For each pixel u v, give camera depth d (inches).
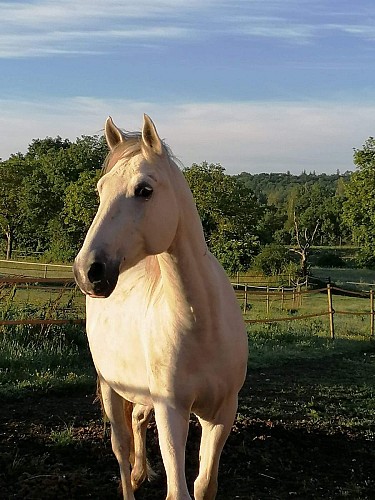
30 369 285.4
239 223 1314.0
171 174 97.6
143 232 91.4
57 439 179.2
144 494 148.3
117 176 93.3
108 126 105.1
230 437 183.6
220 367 105.3
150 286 113.9
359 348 420.2
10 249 1673.2
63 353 312.7
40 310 370.0
